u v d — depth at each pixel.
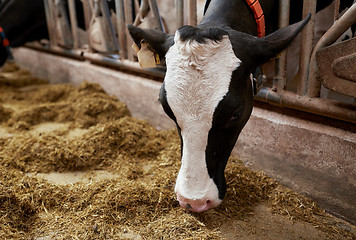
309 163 2.21
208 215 2.08
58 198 2.28
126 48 4.03
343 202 2.08
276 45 1.64
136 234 1.95
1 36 5.14
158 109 3.35
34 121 3.70
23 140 3.09
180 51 1.58
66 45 4.70
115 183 2.46
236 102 1.55
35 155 2.85
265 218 2.09
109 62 3.88
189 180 1.62
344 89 1.90
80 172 2.72
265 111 2.51
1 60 5.50
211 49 1.55
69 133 3.36
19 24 5.23
